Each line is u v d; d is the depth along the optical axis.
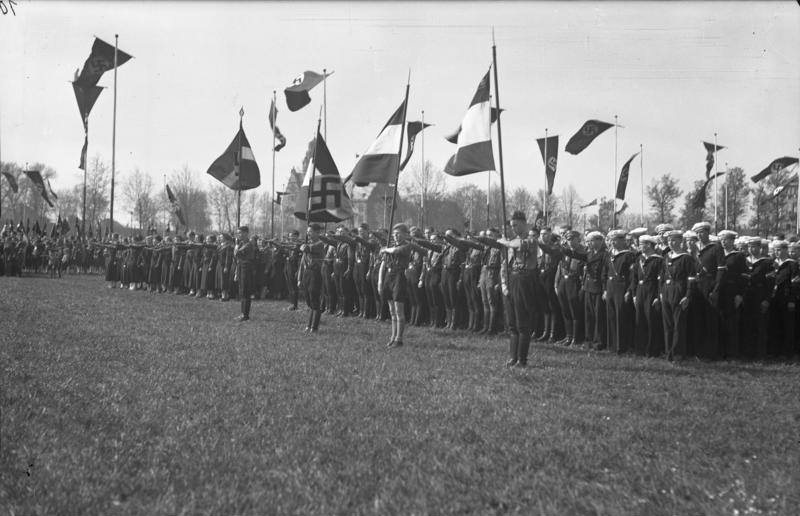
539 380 10.06
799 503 5.27
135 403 7.94
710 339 13.30
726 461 6.36
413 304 18.80
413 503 5.09
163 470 5.66
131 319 16.70
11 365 9.74
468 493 5.35
